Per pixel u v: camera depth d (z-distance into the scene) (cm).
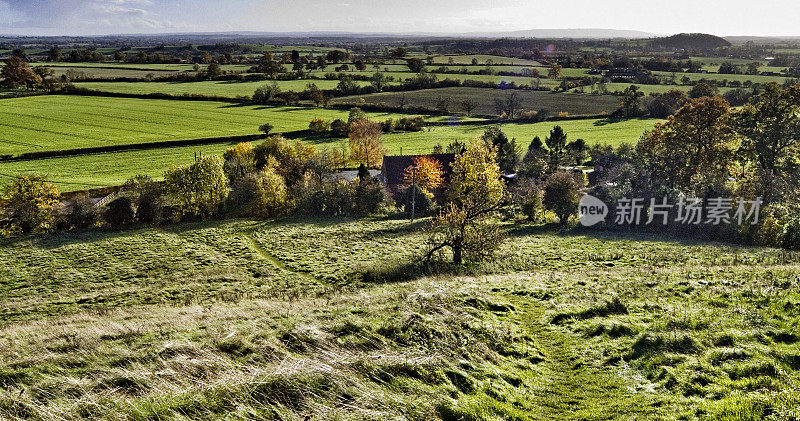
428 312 1537
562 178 5231
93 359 1206
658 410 967
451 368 1061
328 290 2686
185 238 4609
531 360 1312
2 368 1158
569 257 3428
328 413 820
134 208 5453
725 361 1138
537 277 2569
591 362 1285
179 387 939
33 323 2173
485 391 1018
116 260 3866
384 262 3466
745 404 898
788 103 5612
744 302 1574
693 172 6188
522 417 941
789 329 1275
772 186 4766
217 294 2792
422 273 3116
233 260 3778
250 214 5972
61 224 5156
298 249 4081
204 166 5753
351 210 5909
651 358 1226
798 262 2595
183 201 5731
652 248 3662
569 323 1631
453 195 5184
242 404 845
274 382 922
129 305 2672
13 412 875
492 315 1666
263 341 1212
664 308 1642
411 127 12438
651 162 6906
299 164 7569
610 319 1588
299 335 1249
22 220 5172
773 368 1050
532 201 5238
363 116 11712
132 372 1036
